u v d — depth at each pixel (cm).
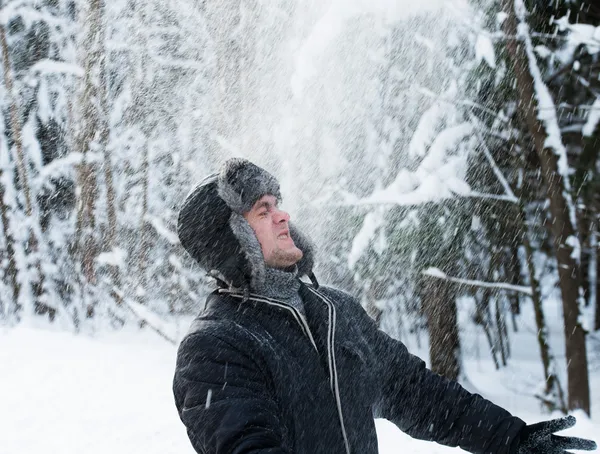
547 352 664
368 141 668
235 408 138
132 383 559
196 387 144
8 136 1125
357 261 717
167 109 955
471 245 720
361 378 159
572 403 600
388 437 386
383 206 656
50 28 1074
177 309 991
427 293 763
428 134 633
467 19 585
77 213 1040
